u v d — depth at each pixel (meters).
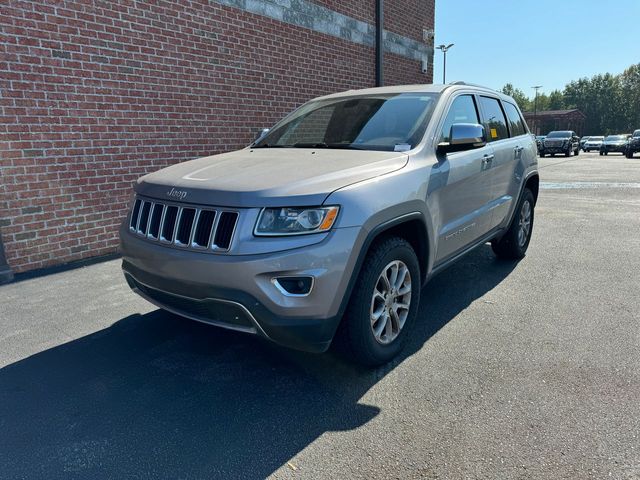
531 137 5.77
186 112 6.75
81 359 3.30
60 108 5.42
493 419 2.53
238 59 7.43
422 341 3.47
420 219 3.21
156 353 3.38
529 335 3.53
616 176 15.90
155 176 3.30
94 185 5.82
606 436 2.36
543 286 4.62
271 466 2.22
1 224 5.11
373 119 3.82
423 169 3.28
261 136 4.46
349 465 2.22
